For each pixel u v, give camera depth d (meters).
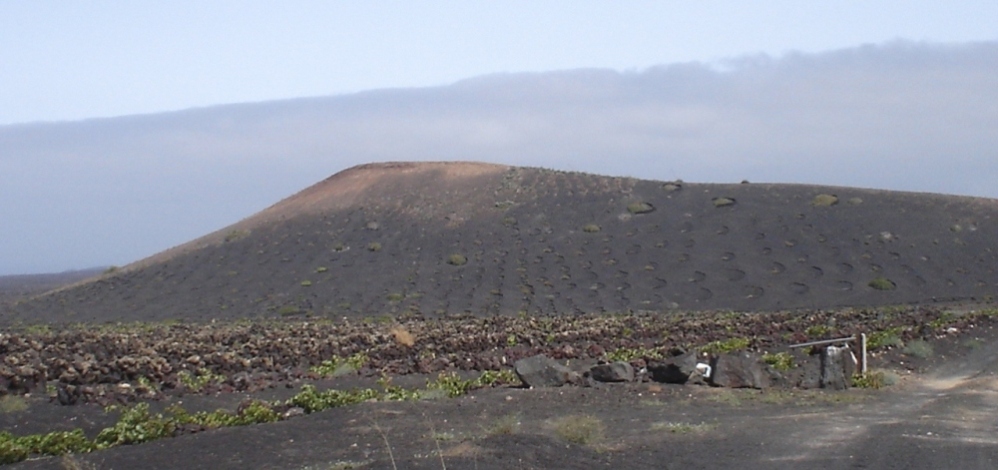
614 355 28.70
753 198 95.00
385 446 13.45
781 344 30.64
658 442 13.88
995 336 31.08
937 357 27.00
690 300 73.69
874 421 16.19
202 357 27.12
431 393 20.09
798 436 14.48
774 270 78.62
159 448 14.23
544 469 11.65
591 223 93.44
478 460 11.84
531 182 106.31
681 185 101.19
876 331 33.62
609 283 79.19
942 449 13.11
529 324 49.12
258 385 22.30
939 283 73.88
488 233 94.12
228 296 84.00
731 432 14.91
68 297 89.00
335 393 18.94
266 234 100.88
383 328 48.41
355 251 92.88
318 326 53.50
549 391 19.95
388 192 108.25
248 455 13.35
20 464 13.50
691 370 21.19
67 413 17.70
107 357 27.30
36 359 24.75
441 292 80.06
